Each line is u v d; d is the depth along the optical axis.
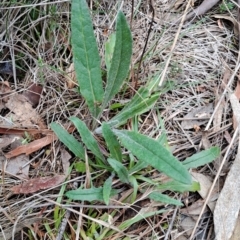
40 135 0.46
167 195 0.43
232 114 0.47
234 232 0.42
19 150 0.45
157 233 0.42
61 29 0.52
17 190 0.42
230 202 0.42
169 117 0.47
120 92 0.48
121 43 0.40
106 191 0.41
